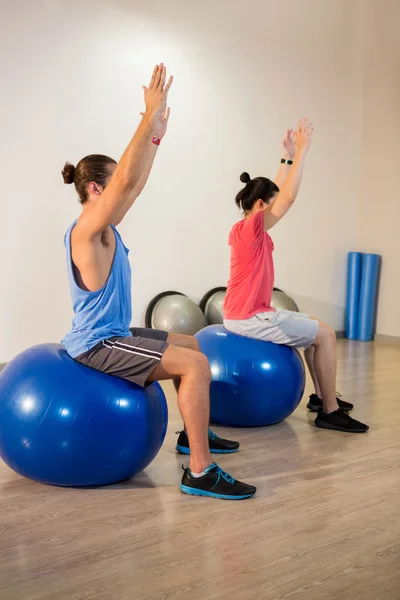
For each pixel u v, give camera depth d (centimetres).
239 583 178
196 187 564
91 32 494
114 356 237
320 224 649
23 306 475
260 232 321
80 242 230
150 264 546
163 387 424
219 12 561
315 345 329
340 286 673
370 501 238
